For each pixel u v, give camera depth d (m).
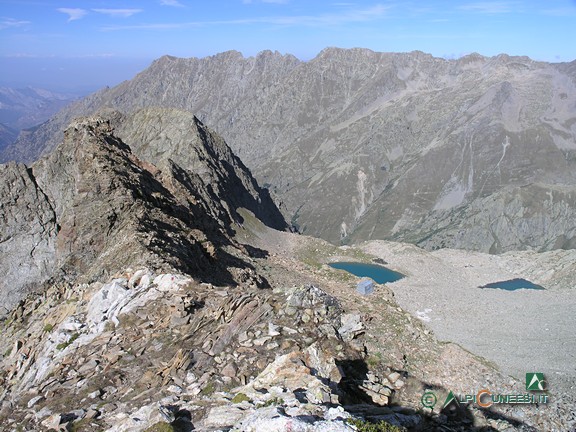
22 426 23.58
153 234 60.88
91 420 22.66
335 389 23.78
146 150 174.25
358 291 80.75
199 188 126.06
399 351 46.16
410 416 24.66
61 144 100.19
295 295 32.94
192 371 25.84
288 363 22.86
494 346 67.69
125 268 48.53
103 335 31.55
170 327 31.19
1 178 92.69
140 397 24.03
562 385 49.88
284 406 18.64
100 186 79.94
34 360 34.38
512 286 119.81
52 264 89.12
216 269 67.06
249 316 30.61
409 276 124.88
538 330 76.31
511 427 33.66
